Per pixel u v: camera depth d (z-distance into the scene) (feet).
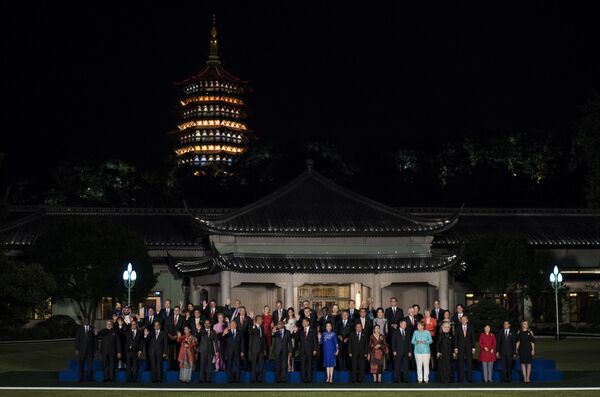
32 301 204.95
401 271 227.81
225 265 220.43
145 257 258.16
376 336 131.13
